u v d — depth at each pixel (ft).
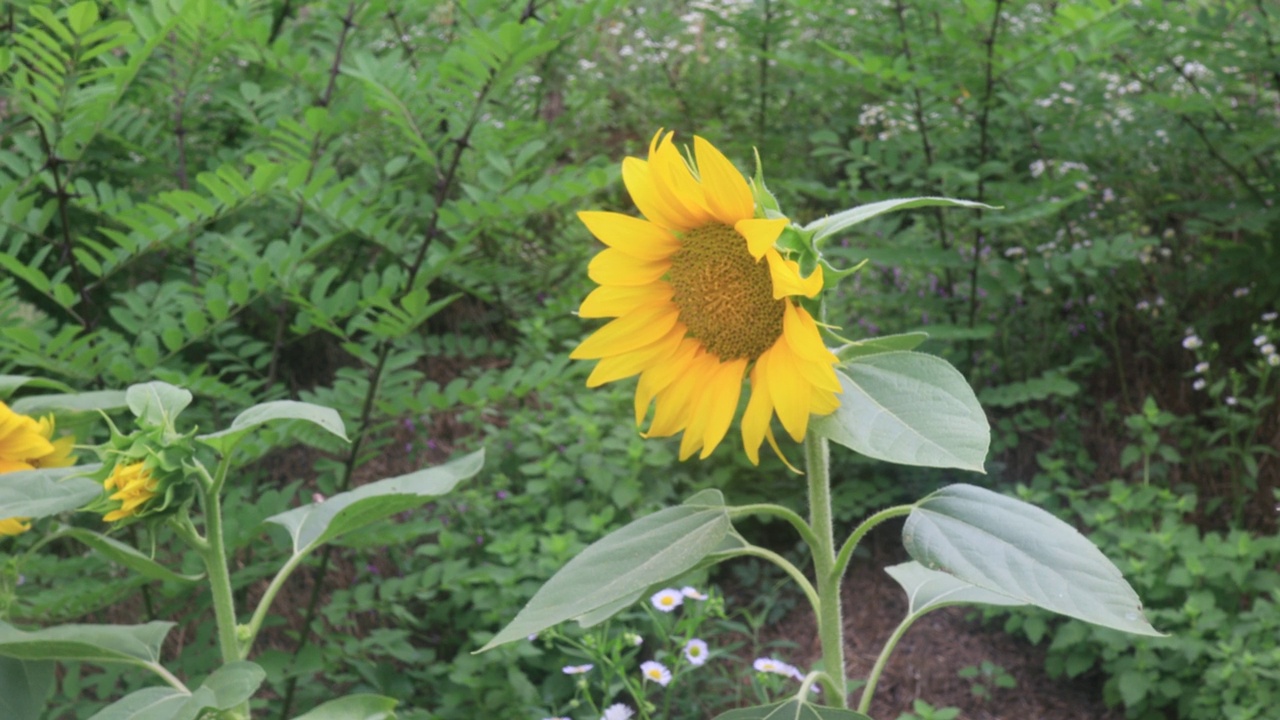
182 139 11.03
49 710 9.57
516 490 13.35
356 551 12.28
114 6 10.39
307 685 10.39
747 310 4.48
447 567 10.48
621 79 23.97
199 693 5.15
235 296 8.89
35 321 9.92
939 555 4.29
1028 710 10.94
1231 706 9.25
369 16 11.37
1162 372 14.71
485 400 10.04
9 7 10.41
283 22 13.09
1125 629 3.87
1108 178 15.11
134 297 9.77
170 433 5.43
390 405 9.82
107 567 9.27
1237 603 10.76
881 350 4.35
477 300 17.03
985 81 13.09
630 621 10.88
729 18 18.48
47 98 8.60
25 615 7.71
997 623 12.16
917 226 15.40
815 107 19.95
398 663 11.11
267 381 10.30
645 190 4.53
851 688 10.18
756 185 4.39
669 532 4.76
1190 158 15.34
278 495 9.36
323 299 9.37
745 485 13.30
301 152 10.04
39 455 6.02
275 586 6.01
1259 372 12.91
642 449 12.34
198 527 9.79
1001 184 13.09
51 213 9.03
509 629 4.41
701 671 11.04
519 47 8.79
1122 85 16.14
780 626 12.28
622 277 4.66
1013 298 14.85
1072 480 13.55
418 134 9.65
